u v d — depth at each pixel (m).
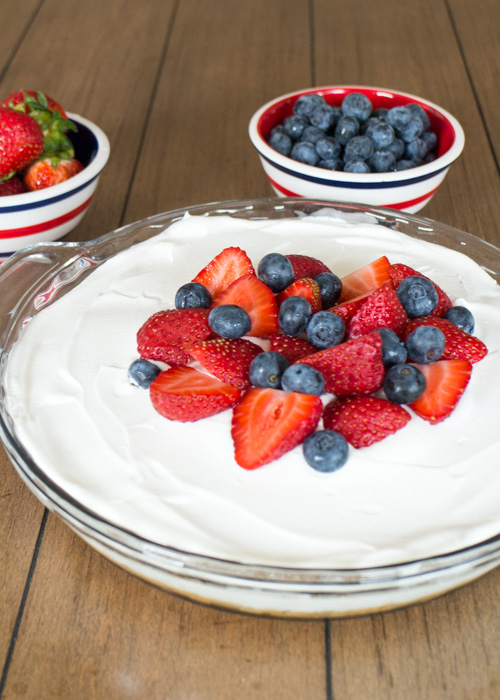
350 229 0.52
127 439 0.42
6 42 0.79
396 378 0.41
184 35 0.81
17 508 0.45
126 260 0.51
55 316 0.48
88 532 0.39
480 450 0.42
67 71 0.75
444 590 0.39
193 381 0.43
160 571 0.38
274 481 0.40
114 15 0.85
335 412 0.42
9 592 0.42
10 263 0.50
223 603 0.39
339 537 0.39
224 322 0.44
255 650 0.40
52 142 0.55
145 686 0.39
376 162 0.56
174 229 0.53
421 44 0.80
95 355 0.46
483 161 0.65
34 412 0.44
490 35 0.82
